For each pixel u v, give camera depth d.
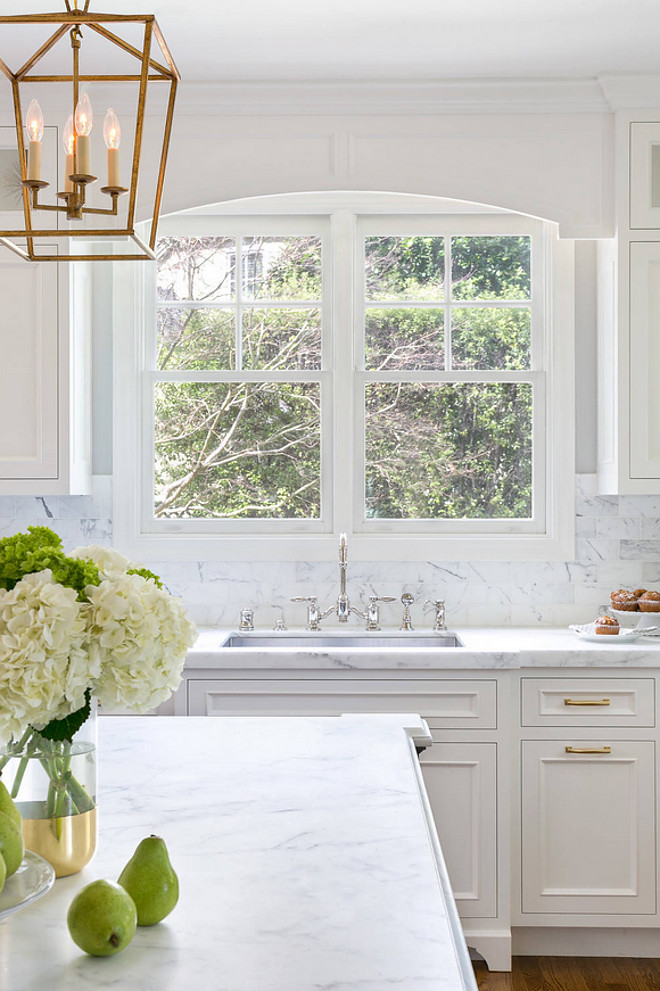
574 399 3.62
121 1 2.74
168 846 1.30
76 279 3.41
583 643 3.13
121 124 3.35
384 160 3.35
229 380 3.76
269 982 0.91
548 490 3.69
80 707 1.15
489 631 3.48
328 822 1.40
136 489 3.68
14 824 1.06
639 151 3.30
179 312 3.80
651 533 3.64
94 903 0.96
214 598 3.66
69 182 1.41
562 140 3.34
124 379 3.65
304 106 3.34
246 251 3.79
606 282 3.49
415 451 3.78
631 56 3.14
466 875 2.93
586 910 2.97
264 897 1.13
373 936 1.02
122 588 1.16
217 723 2.08
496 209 3.59
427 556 3.61
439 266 3.79
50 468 3.30
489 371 3.75
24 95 3.29
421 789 1.57
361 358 3.77
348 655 2.95
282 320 3.79
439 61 3.17
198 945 1.00
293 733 1.97
